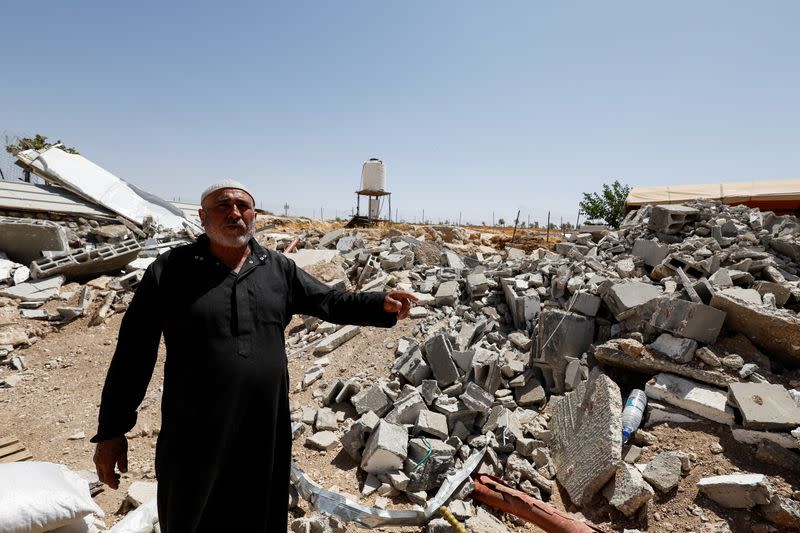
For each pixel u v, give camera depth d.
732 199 13.71
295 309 2.36
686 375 3.88
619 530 3.09
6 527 2.24
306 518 3.04
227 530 2.11
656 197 15.03
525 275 6.59
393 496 3.49
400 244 9.77
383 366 5.25
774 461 3.20
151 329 2.07
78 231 11.47
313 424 4.40
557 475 3.68
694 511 3.07
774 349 3.93
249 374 2.00
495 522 3.18
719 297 4.17
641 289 4.70
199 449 1.95
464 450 3.82
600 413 3.58
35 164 12.81
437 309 6.52
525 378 4.62
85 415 4.92
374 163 21.31
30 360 6.43
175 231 13.74
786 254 5.66
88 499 2.69
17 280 8.41
